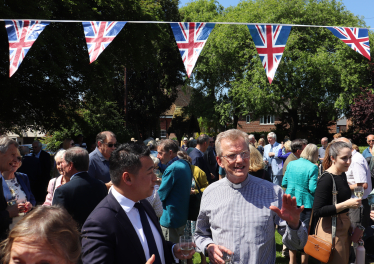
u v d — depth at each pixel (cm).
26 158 642
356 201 309
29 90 1349
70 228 123
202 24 430
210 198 227
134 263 178
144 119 2573
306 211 416
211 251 208
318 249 323
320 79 2108
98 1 1324
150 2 1773
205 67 2377
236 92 2270
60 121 1515
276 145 875
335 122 2833
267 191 215
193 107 2644
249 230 206
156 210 355
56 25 1259
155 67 1658
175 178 380
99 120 1919
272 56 423
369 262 434
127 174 189
